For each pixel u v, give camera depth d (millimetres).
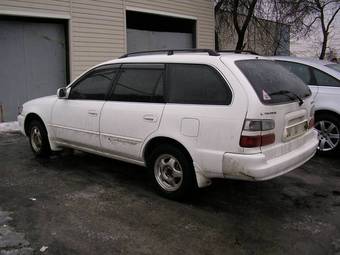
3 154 7156
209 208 4785
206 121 4504
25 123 6988
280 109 4508
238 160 4297
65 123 6176
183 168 4785
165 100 4949
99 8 12305
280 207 4867
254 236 4109
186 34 16219
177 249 3816
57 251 3721
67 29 11586
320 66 7234
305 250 3844
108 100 5586
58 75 11617
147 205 4836
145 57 5332
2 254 3641
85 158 6871
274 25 19547
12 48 10547
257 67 4758
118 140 5406
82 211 4637
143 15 14320
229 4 17562
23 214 4531
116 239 3977
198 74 4742
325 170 6383
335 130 7027
